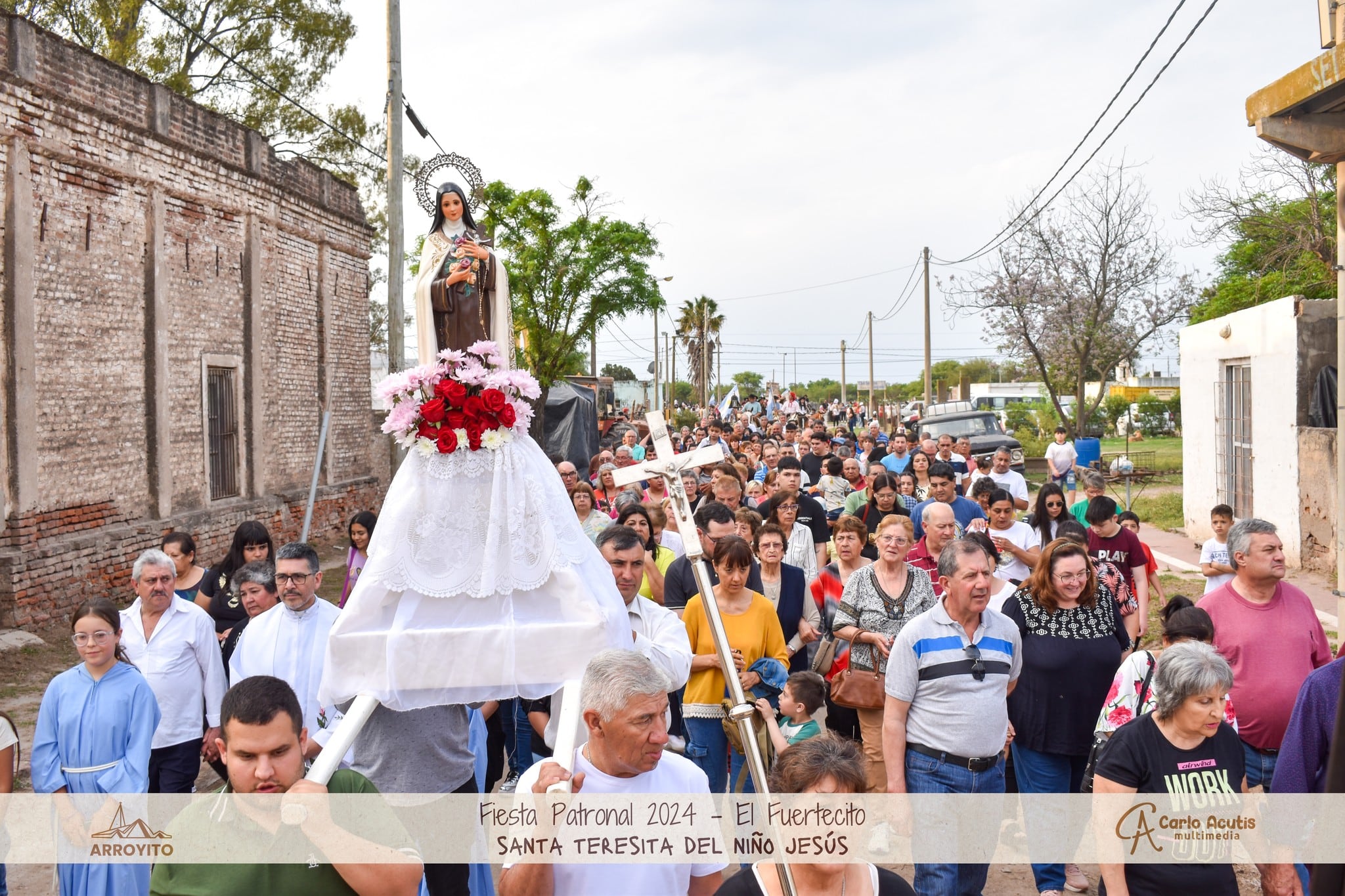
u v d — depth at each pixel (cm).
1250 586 574
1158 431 5069
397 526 406
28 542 1261
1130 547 803
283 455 2030
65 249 1348
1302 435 1512
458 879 442
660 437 400
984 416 2669
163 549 766
